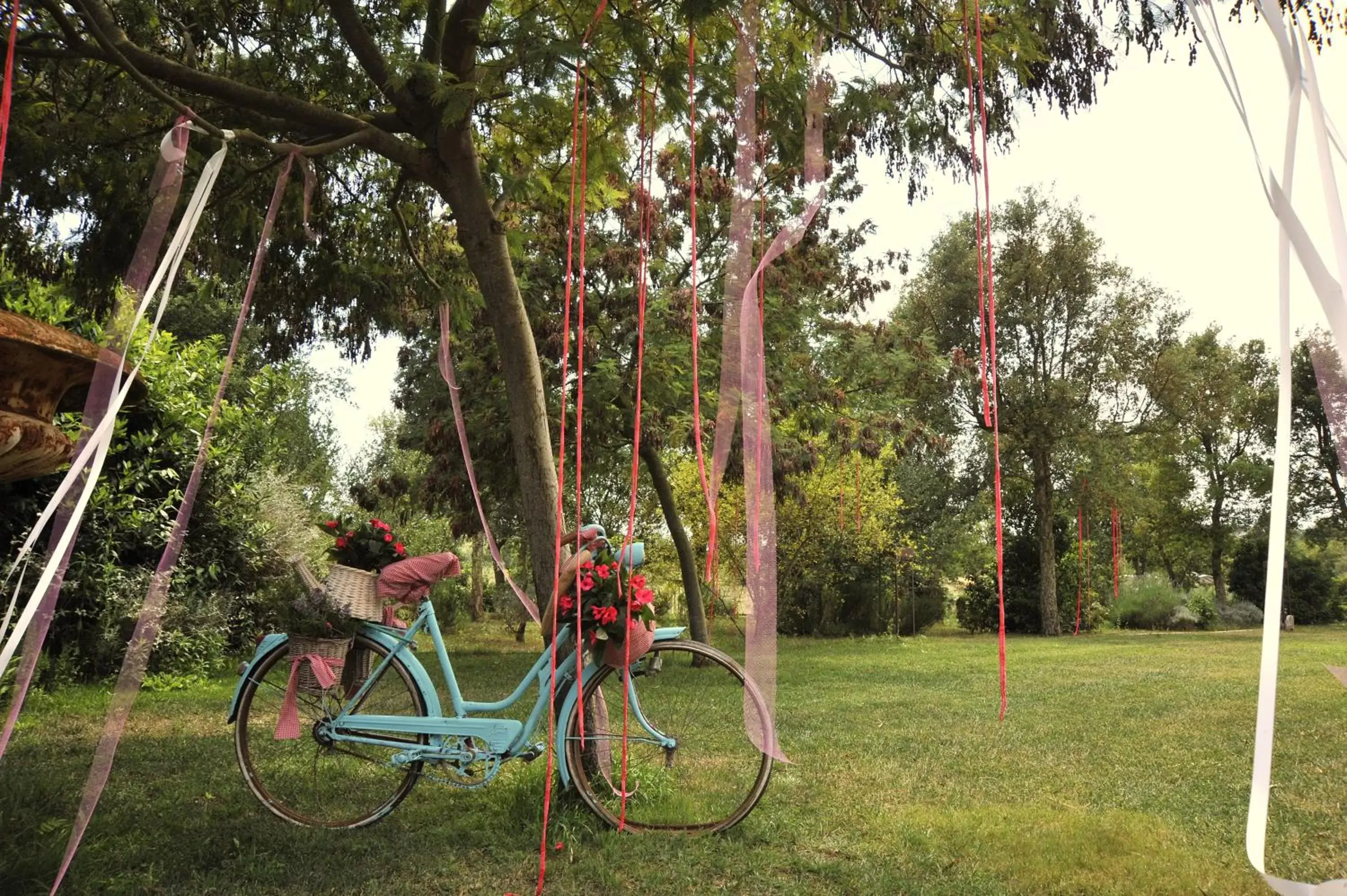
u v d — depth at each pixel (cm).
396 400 1190
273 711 361
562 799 351
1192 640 1773
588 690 344
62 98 486
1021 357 2244
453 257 633
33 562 658
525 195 433
